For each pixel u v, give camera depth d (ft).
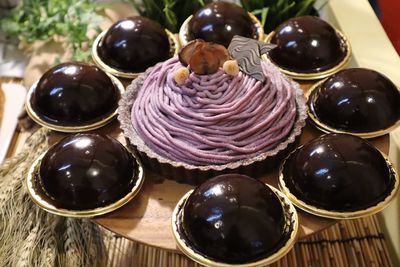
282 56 1.86
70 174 1.46
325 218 1.44
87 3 2.42
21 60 2.49
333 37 1.87
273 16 2.35
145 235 1.44
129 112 1.69
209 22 1.91
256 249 1.31
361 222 1.86
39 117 1.69
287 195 1.47
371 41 2.11
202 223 1.32
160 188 1.55
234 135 1.55
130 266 1.75
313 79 1.83
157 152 1.57
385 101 1.62
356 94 1.62
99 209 1.46
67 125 1.68
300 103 1.69
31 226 1.73
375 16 2.24
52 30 2.38
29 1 2.44
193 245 1.35
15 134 2.24
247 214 1.31
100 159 1.48
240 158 1.54
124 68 1.86
